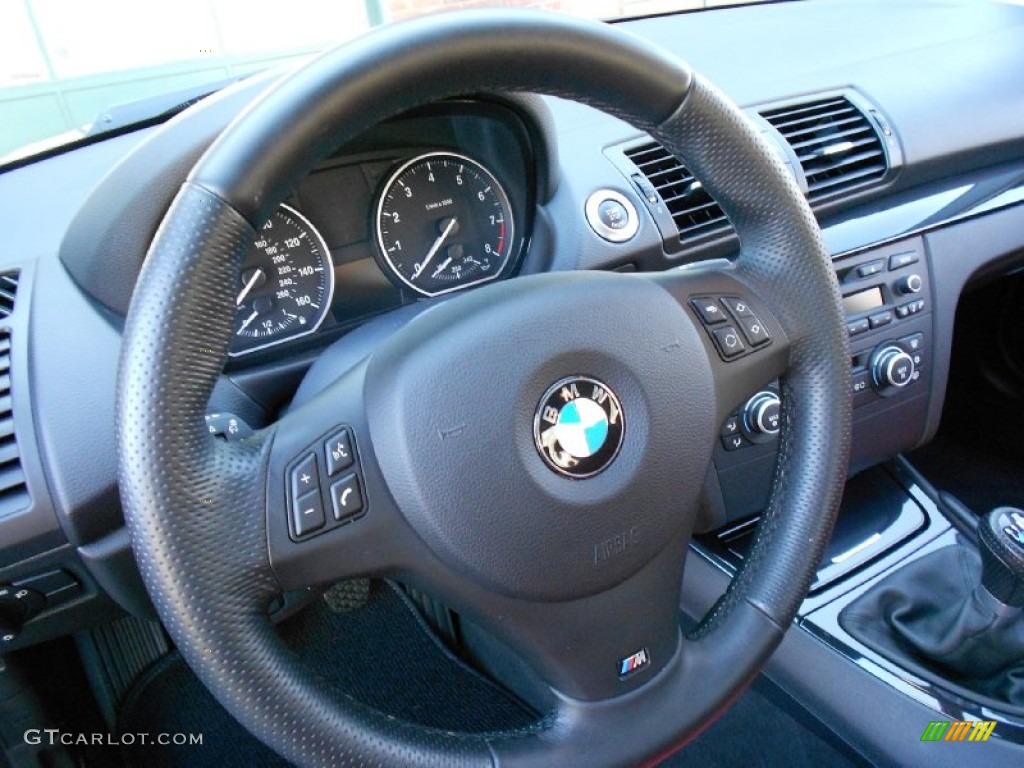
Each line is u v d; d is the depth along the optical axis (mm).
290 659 566
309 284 1021
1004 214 1362
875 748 1110
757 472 1200
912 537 1336
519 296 622
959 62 1561
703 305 686
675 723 665
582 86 620
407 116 961
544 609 613
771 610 704
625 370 617
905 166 1370
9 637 885
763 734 1306
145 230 841
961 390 1790
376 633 1461
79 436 829
